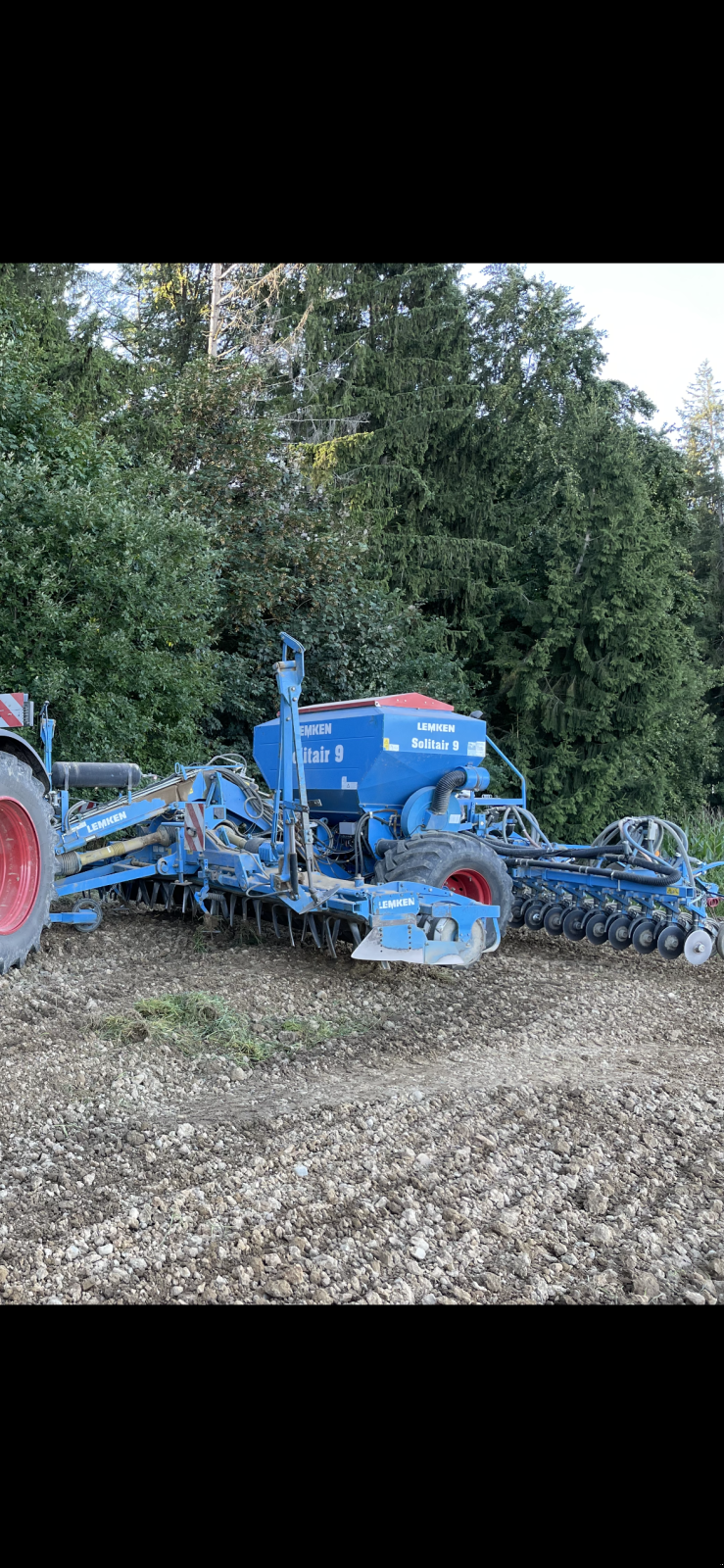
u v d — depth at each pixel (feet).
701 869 28.58
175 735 38.34
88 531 33.53
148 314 69.26
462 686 63.87
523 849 31.60
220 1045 18.29
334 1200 12.65
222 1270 10.97
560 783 69.72
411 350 74.69
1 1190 12.28
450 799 27.17
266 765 29.78
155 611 35.88
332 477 63.67
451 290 76.74
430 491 70.64
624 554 67.82
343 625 52.80
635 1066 19.38
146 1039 17.97
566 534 68.49
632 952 30.99
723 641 112.68
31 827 21.35
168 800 26.07
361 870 26.40
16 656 31.68
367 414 70.79
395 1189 13.14
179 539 38.91
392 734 24.99
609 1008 23.76
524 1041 20.53
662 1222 12.82
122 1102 15.33
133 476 40.98
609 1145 15.17
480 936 23.35
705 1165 14.73
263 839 25.05
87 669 33.86
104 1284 10.59
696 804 81.51
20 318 39.42
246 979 22.36
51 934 25.04
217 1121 14.89
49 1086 15.60
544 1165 14.26
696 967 29.19
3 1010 18.58
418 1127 15.19
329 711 26.78
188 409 51.24
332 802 26.78
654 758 74.84
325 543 51.42
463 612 72.38
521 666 69.31
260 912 26.03
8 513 31.86
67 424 35.58
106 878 24.56
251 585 47.37
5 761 20.83
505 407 77.36
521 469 77.15
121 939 25.22
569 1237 12.33
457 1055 19.15
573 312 84.84
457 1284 11.12
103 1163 13.19
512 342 82.23
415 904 22.27
